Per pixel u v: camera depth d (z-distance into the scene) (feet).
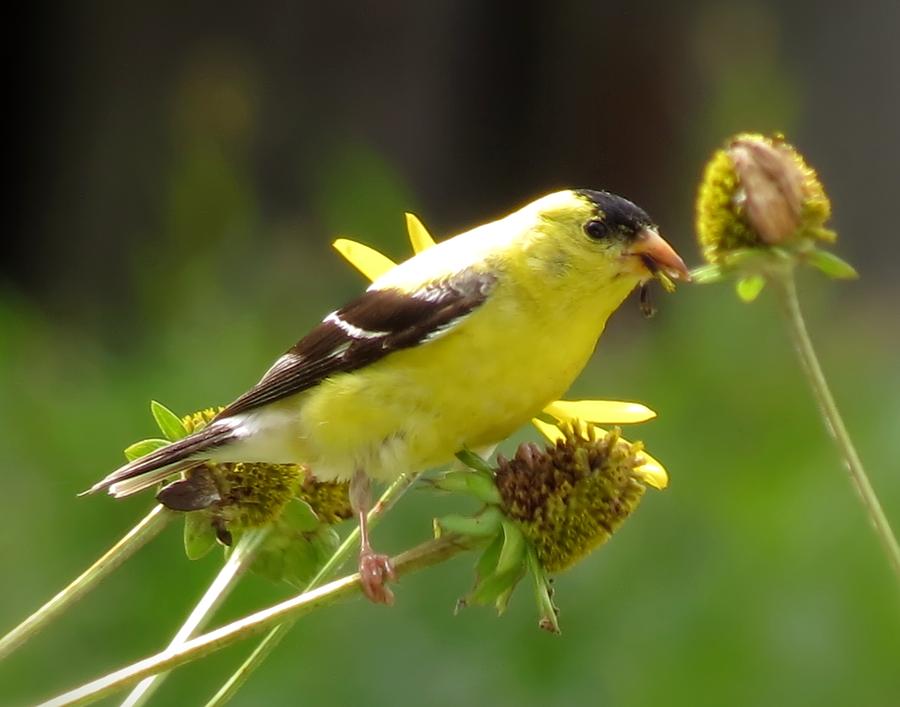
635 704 31.94
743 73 50.83
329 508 19.76
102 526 35.99
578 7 63.00
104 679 14.60
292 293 46.03
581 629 33.22
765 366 40.24
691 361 40.91
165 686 32.32
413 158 63.67
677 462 37.55
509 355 19.03
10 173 61.82
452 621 33.24
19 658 33.06
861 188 60.34
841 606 33.06
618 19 62.03
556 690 32.35
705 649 32.76
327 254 49.19
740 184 15.83
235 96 58.34
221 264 47.09
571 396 42.91
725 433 38.68
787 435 38.11
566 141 63.36
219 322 44.37
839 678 32.07
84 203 60.13
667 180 60.39
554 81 63.82
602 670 32.60
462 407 18.98
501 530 17.01
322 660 32.65
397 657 32.60
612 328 50.78
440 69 63.93
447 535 17.22
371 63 62.75
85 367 44.01
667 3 60.90
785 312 15.69
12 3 61.31
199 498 17.99
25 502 36.58
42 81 61.67
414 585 33.76
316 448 19.24
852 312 52.54
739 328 41.11
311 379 19.30
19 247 61.36
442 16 63.52
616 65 61.98
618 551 34.50
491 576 16.97
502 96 64.90
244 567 18.37
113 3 60.80
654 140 61.11
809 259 15.72
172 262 47.06
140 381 41.83
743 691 32.14
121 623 33.65
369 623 33.06
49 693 32.71
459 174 64.49
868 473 36.11
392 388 18.90
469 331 18.94
